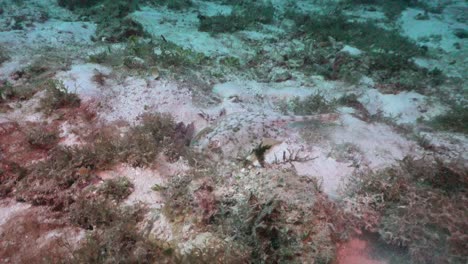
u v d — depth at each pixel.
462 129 5.95
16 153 4.95
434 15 13.20
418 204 3.69
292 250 3.25
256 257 3.16
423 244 3.30
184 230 3.56
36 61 7.43
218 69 8.15
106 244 3.41
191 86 7.04
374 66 8.27
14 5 10.55
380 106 6.98
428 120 6.38
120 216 3.83
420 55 9.52
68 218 3.86
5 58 7.43
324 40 9.92
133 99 6.41
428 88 7.67
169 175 4.64
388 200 3.94
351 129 5.55
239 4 13.68
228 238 3.33
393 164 4.71
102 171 4.68
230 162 4.73
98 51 8.33
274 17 12.38
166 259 3.28
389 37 10.31
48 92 6.16
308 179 4.22
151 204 4.15
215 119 6.18
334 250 3.38
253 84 7.74
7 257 3.39
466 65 8.88
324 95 7.39
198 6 13.05
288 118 5.78
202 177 4.24
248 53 9.20
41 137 5.17
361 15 13.51
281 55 8.81
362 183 4.18
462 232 3.30
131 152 4.89
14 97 6.28
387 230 3.54
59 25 9.51
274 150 4.98
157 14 11.40
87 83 6.64
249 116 5.72
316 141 5.24
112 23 9.29
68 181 4.36
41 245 3.52
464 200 3.71
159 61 7.61
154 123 5.48
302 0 15.50
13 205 4.04
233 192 3.83
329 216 3.68
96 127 5.69
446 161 4.85
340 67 8.20
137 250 3.31
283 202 3.60
